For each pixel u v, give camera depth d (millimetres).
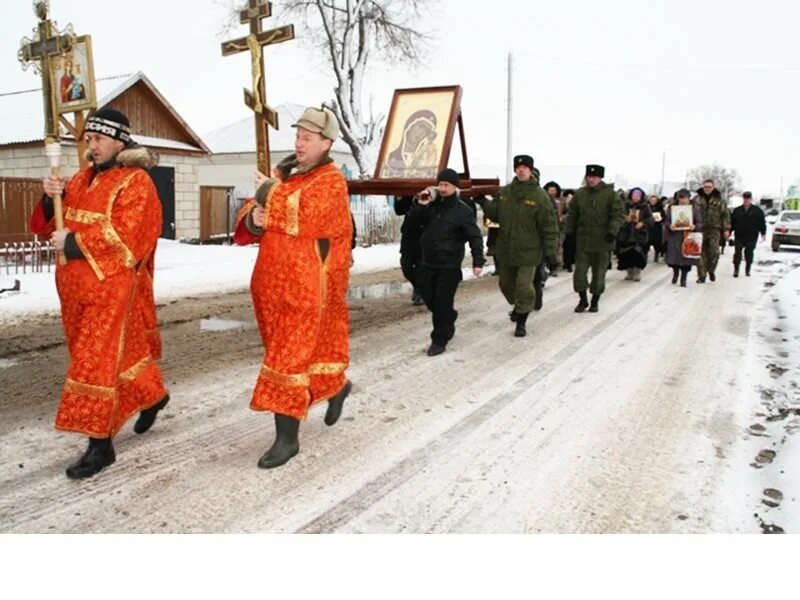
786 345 7480
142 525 3295
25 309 8750
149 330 4113
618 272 15375
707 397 5523
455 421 4863
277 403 3857
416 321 8656
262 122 4426
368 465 4062
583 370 6305
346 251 4023
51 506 3455
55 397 5219
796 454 4266
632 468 4102
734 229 14383
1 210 14586
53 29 4102
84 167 4121
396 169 9266
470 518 3453
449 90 9172
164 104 19609
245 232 4039
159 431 4520
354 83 24266
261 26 4430
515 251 7773
